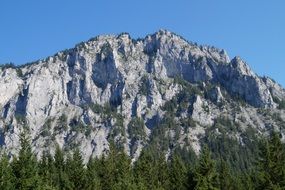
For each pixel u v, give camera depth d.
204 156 96.88
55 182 108.69
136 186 99.19
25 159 79.81
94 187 102.81
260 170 88.50
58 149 141.62
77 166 120.25
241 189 113.12
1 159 82.56
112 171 117.81
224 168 115.62
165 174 120.88
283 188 83.75
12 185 72.69
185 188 99.44
